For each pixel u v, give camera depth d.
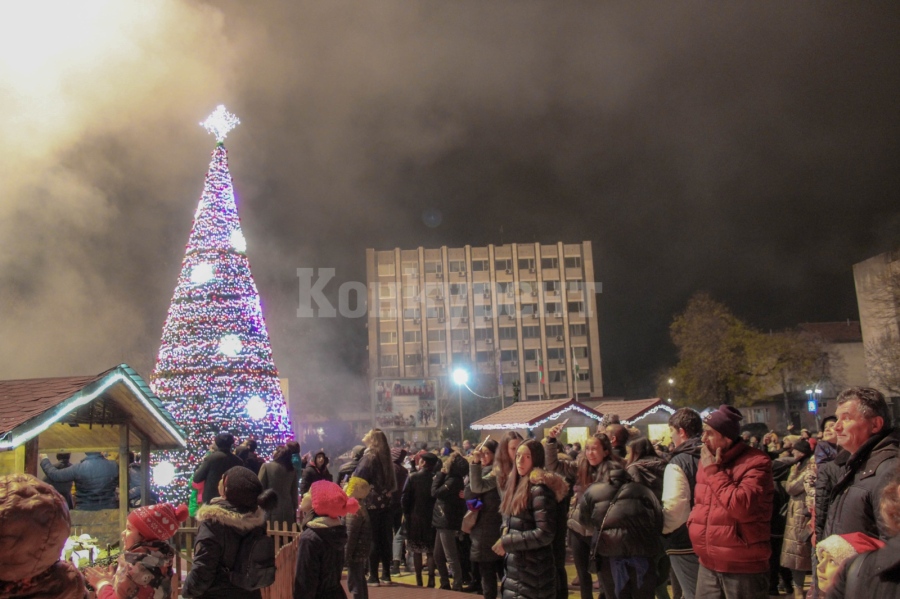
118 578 4.35
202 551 4.82
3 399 7.52
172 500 15.41
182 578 9.42
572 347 100.12
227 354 16.22
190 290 16.55
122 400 8.82
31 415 6.89
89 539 8.02
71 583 2.45
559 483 6.01
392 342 98.88
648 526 6.06
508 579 6.07
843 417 4.41
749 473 5.10
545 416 24.42
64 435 9.81
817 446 6.86
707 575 5.26
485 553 8.17
